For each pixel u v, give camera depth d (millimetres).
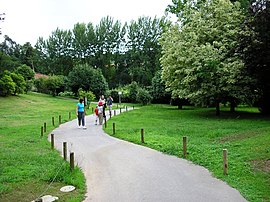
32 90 64375
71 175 8633
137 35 78125
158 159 11094
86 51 80938
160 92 46781
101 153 12211
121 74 79250
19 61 90688
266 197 6973
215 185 8055
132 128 18906
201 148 12203
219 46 24219
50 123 22766
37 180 8445
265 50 18594
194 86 24922
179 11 37656
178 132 16734
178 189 7809
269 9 18688
